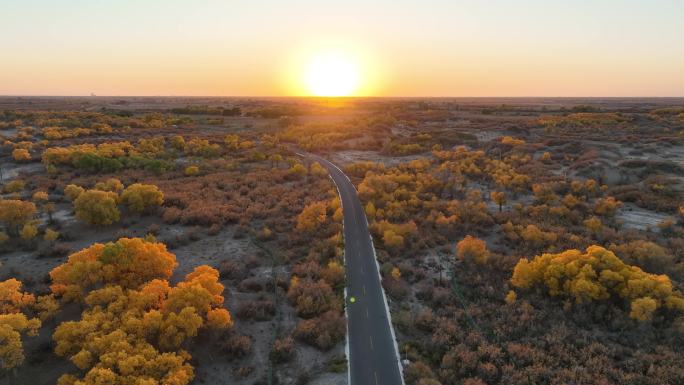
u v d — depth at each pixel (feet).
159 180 393.91
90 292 171.12
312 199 348.59
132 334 145.89
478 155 500.33
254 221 301.84
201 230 279.28
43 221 281.74
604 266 193.06
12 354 138.62
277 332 176.96
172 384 128.36
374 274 225.15
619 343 169.27
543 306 192.44
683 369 149.28
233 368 156.15
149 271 189.98
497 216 304.91
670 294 176.76
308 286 204.74
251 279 215.72
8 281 169.68
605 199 324.80
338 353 164.66
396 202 326.44
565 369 152.15
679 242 245.24
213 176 413.59
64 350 141.79
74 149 449.48
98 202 270.67
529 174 414.82
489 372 152.76
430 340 173.78
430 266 237.45
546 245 251.80
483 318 187.73
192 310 155.33
